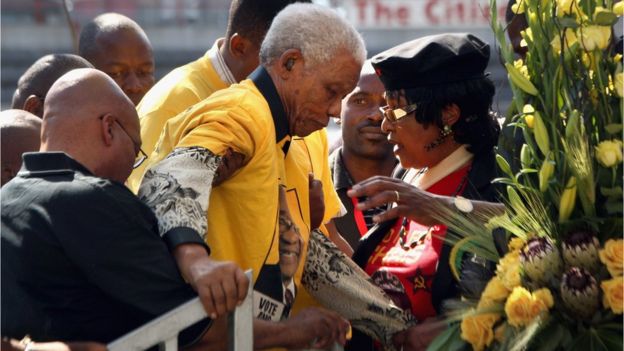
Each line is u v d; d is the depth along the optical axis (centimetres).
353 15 3725
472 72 927
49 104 812
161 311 755
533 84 823
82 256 747
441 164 945
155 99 1048
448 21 3734
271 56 855
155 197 788
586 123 798
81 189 758
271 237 833
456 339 814
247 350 757
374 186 876
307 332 844
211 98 839
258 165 833
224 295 743
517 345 763
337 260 931
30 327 762
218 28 4019
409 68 920
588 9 807
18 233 760
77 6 3762
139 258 755
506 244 820
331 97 859
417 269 919
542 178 789
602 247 784
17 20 3750
